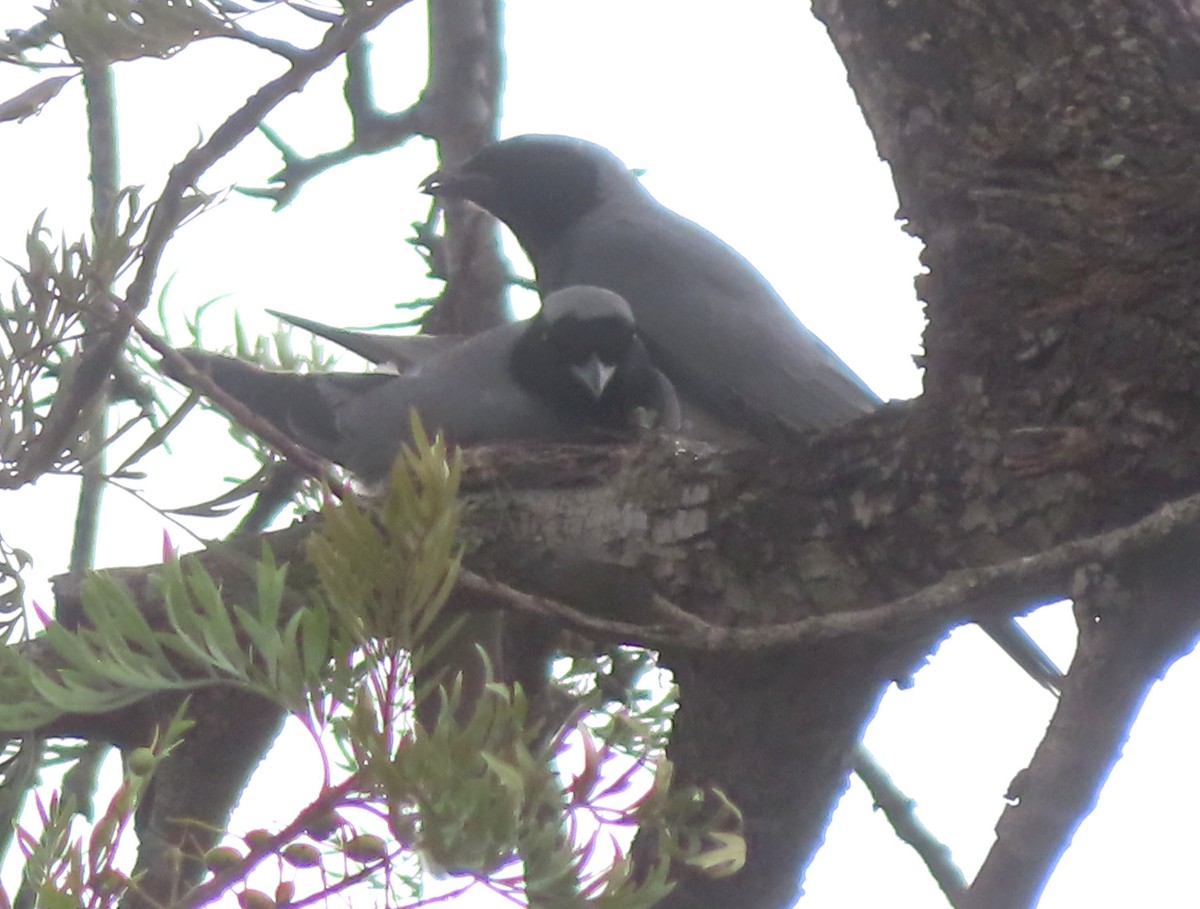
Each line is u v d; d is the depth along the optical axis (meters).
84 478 7.14
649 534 5.86
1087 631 4.99
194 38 5.93
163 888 4.20
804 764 6.03
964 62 5.60
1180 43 5.45
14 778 5.87
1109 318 5.17
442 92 9.30
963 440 5.36
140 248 6.25
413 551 3.19
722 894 6.18
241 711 6.77
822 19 6.12
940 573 5.40
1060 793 4.77
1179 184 5.23
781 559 5.66
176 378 6.89
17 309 6.32
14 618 6.02
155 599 5.66
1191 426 5.05
